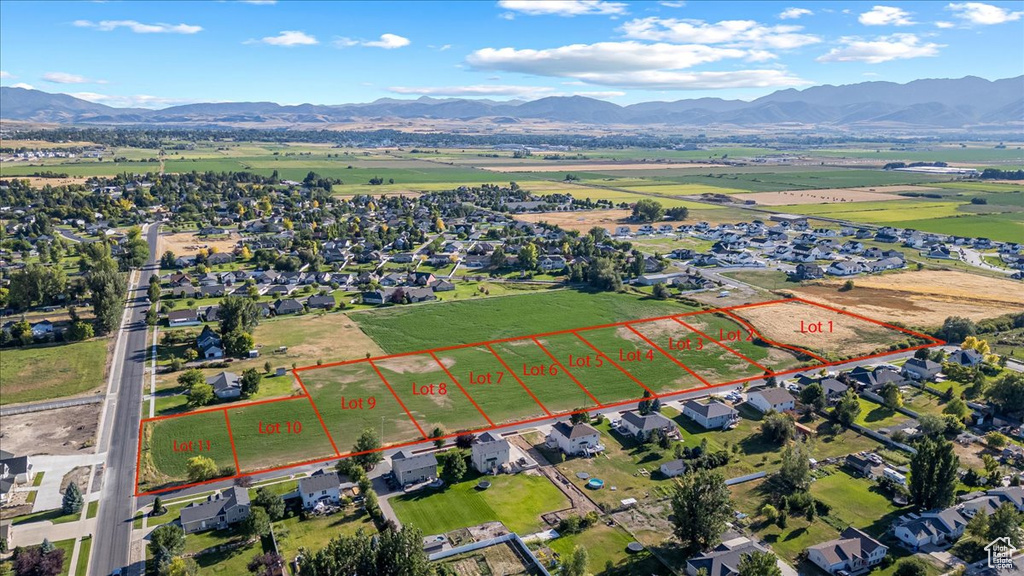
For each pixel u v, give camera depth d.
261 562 81.25
